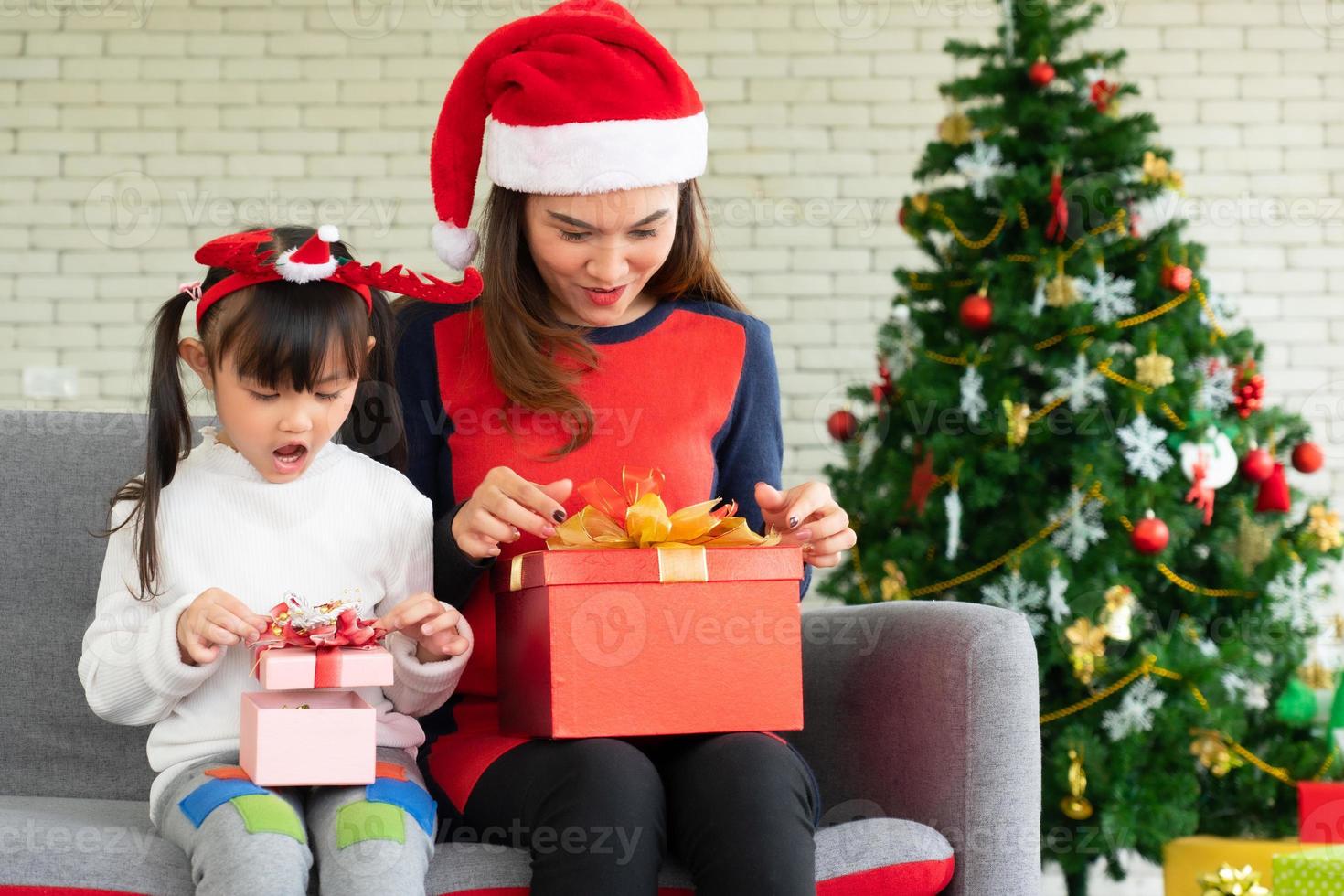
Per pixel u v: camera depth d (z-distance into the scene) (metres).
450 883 1.23
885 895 1.33
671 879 1.25
